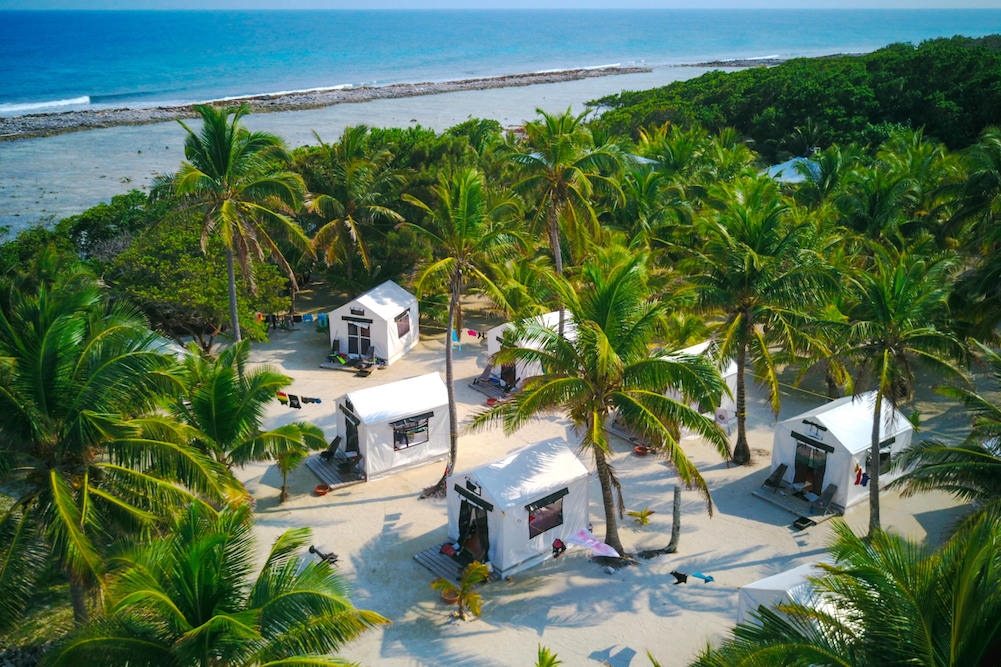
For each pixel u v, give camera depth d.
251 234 33.59
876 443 24.80
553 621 21.97
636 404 21.97
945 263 27.28
